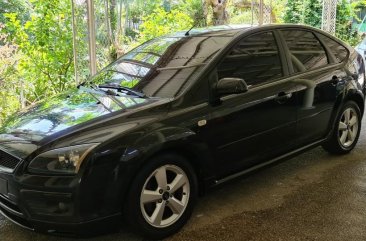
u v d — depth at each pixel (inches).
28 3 350.0
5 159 118.6
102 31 326.6
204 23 373.1
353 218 134.7
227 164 140.0
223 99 137.2
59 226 110.0
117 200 113.1
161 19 363.3
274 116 152.0
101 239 126.0
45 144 113.3
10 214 120.6
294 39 169.0
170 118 124.3
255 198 152.0
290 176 172.2
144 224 119.6
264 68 153.5
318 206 143.9
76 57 270.2
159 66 149.9
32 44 281.4
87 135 114.4
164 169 123.0
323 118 176.4
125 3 387.2
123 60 169.3
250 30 154.1
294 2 559.8
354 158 191.3
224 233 127.7
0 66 258.2
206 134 131.0
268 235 125.7
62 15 283.4
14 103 263.6
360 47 378.9
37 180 109.1
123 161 112.3
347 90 184.2
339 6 565.0
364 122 255.0
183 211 129.3
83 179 107.7
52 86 286.8
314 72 171.2
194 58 144.6
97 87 154.6
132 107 127.5
